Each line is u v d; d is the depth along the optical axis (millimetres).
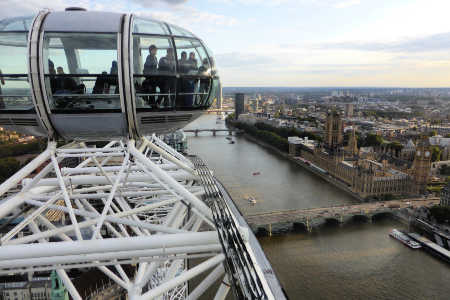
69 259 16109
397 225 103875
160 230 19688
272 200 127750
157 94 18078
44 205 20078
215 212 18078
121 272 24906
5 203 18125
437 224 103312
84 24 16422
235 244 14750
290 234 96375
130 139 19484
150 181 27766
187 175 27984
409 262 80375
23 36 16203
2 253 14898
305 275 74375
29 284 69875
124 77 16828
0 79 16422
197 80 19375
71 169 26125
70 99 16969
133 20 17266
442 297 67500
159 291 16016
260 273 13961
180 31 19062
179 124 20672
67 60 16453
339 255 83625
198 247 17375
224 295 16891
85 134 18938
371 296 67375
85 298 65750
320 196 135000
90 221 20516
